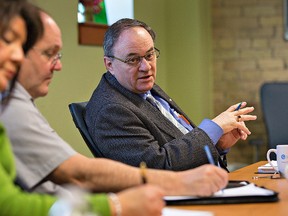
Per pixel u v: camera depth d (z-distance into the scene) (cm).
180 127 370
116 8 615
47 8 491
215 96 721
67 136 514
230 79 723
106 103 336
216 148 363
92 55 546
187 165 329
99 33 555
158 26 672
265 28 714
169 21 688
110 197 183
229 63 723
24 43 212
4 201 177
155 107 363
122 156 326
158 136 341
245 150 714
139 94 358
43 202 181
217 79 721
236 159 718
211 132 344
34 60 241
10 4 183
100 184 236
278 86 597
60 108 506
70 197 150
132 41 345
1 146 190
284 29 710
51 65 247
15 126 223
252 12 715
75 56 524
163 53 684
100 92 347
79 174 234
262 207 218
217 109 723
